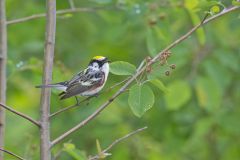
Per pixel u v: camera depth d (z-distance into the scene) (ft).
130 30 46.75
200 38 35.88
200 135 45.52
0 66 33.17
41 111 27.48
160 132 48.32
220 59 43.55
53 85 33.53
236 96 47.44
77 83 34.17
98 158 27.61
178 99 41.39
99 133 46.55
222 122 45.19
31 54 47.75
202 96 42.16
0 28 33.73
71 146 29.35
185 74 45.70
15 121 48.75
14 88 49.32
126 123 47.70
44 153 27.12
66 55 50.16
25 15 46.34
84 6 48.60
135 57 49.16
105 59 35.88
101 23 49.32
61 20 49.26
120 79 46.83
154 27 38.22
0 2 33.83
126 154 44.98
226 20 46.60
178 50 43.06
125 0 40.16
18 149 45.70
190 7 35.40
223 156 48.80
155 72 26.81
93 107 45.62
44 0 47.26
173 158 47.83
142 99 26.32
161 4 39.45
